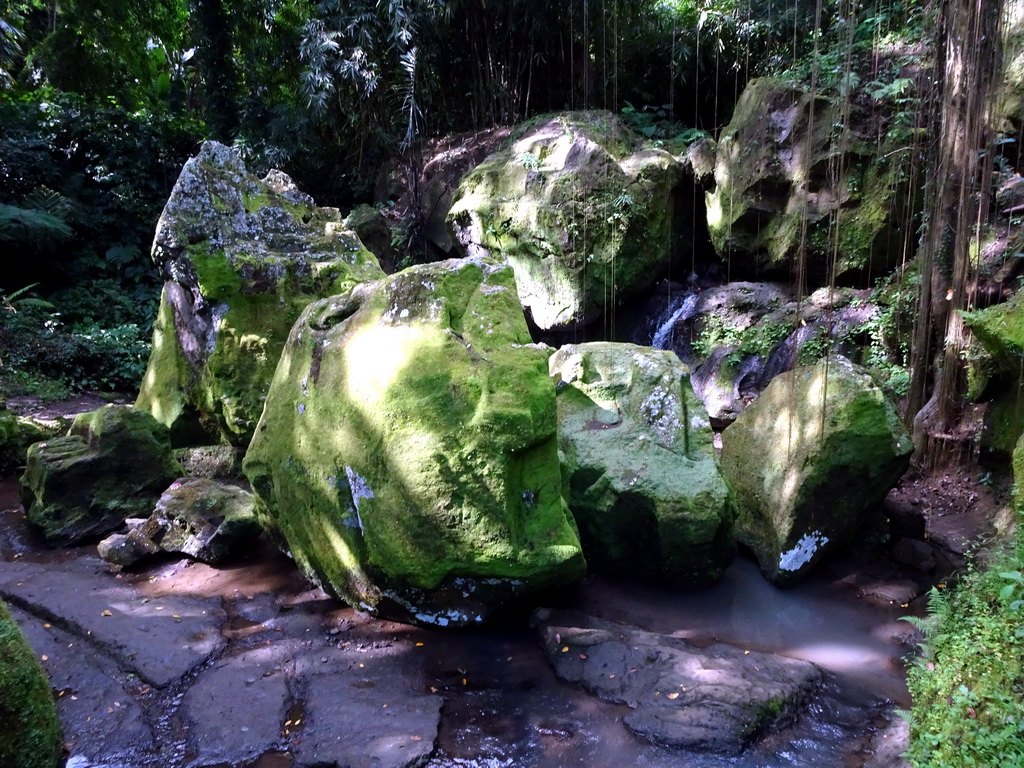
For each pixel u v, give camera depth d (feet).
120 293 37.99
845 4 22.67
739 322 27.04
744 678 10.29
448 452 10.89
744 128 27.40
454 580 11.22
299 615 12.39
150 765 8.72
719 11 33.12
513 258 31.32
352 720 9.47
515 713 9.90
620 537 13.74
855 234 24.57
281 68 44.52
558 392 15.65
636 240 29.27
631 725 9.52
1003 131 20.65
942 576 14.56
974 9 16.72
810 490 13.92
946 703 8.63
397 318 12.09
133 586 13.37
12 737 7.68
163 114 43.96
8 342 29.84
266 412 13.99
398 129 39.86
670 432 14.40
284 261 19.10
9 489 18.52
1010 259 18.56
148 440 16.47
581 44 37.63
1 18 44.68
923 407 19.47
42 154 38.37
